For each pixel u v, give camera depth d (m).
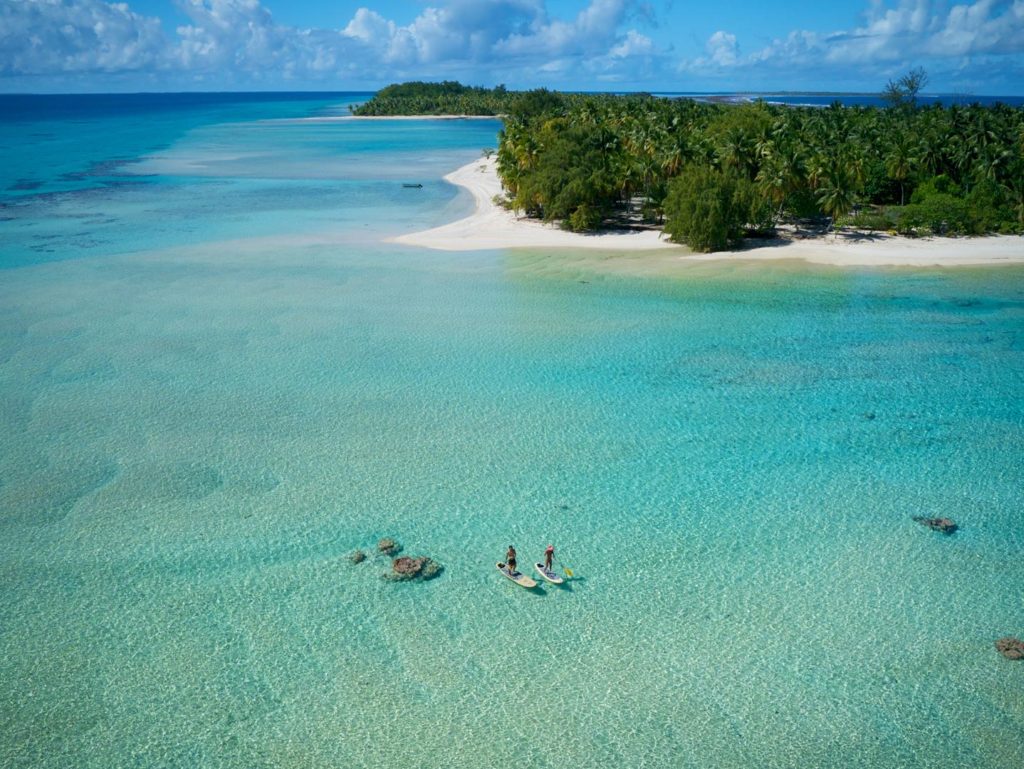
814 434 44.59
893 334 60.41
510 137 112.69
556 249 88.44
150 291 72.44
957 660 27.78
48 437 44.12
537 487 39.41
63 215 108.75
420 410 47.84
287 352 57.41
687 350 57.59
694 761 23.86
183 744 24.42
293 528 35.84
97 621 29.78
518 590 31.81
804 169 86.00
